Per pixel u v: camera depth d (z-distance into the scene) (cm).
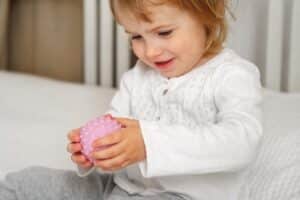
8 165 123
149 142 92
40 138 136
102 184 112
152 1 97
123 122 95
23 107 158
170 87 106
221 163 93
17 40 228
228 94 100
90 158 94
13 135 137
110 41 192
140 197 105
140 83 113
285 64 178
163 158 92
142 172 93
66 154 127
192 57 103
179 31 100
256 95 101
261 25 177
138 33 101
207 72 104
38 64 227
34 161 125
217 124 96
